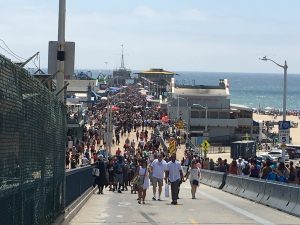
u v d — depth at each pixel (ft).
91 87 434.71
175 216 64.80
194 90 366.84
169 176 80.12
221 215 66.44
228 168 126.52
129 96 625.82
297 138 424.87
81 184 82.48
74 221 59.26
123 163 115.96
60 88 54.75
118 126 310.45
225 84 374.84
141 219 61.62
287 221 61.52
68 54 55.01
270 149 325.83
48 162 43.34
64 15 55.21
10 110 27.91
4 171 26.91
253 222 60.39
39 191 38.58
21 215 31.65
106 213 67.41
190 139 308.60
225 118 352.08
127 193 107.04
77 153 181.47
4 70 26.43
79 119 249.75
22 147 31.50
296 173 88.53
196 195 99.09
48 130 42.83
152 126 351.67
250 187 91.40
